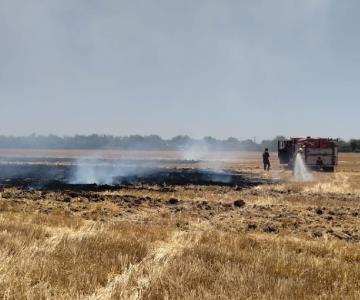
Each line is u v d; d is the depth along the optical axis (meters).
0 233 10.47
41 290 6.84
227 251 9.80
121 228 12.65
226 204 19.38
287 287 7.34
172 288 7.12
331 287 7.74
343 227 14.68
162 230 12.44
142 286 7.28
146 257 9.23
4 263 7.93
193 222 14.88
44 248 9.45
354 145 131.25
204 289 7.12
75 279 7.43
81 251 9.41
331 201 21.27
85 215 15.88
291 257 9.46
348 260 10.04
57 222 13.34
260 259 9.20
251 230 13.90
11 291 6.69
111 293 6.89
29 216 14.23
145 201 19.91
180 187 26.92
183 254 9.50
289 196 23.00
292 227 14.43
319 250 10.62
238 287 7.29
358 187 28.67
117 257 9.04
